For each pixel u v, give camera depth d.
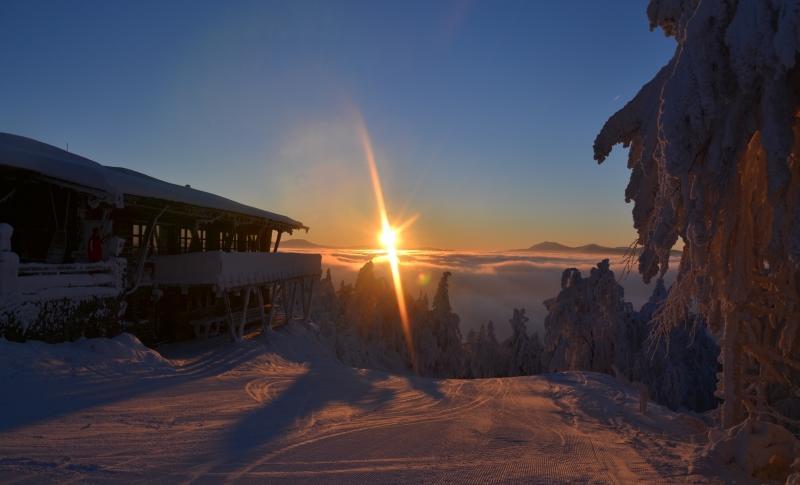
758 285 10.11
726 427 10.34
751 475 7.99
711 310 10.66
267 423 9.74
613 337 37.06
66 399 10.23
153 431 8.31
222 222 28.72
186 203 21.14
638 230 10.70
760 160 9.08
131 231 20.84
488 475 6.95
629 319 39.03
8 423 8.07
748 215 9.33
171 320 23.80
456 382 19.62
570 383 19.78
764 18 7.21
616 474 7.48
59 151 22.47
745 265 9.48
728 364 10.41
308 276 34.72
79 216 17.27
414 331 62.69
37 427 7.96
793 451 8.36
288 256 30.64
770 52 7.14
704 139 8.20
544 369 41.69
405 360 61.19
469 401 14.92
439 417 11.95
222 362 19.39
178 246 24.61
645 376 35.19
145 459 6.74
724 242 9.41
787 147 7.63
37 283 14.06
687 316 11.16
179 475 6.19
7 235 13.45
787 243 7.93
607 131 11.31
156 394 11.82
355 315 58.25
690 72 8.07
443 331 65.06
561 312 39.34
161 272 21.61
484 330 66.44
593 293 38.31
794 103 7.81
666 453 9.22
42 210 17.00
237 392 13.09
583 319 38.22
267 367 19.69
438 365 63.47
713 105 7.91
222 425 9.24
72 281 15.32
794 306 10.19
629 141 11.29
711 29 8.02
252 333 28.25
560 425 11.71
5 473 5.75
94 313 16.02
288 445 8.13
